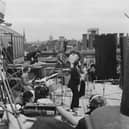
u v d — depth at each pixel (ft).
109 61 36.68
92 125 5.10
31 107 13.84
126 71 4.22
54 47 71.92
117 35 36.35
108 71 37.19
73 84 25.73
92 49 56.44
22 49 50.34
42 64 40.91
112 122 4.68
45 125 7.14
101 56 36.63
